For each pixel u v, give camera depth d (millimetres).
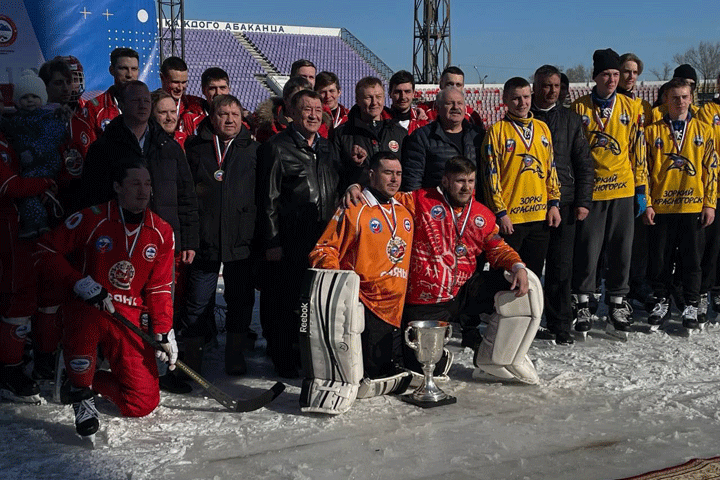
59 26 8859
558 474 3588
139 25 9375
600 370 5367
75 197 4965
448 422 4305
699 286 6480
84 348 4102
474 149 5836
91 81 9141
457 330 6648
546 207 5879
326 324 4422
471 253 5070
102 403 4680
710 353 5859
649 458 3783
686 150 6410
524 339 4910
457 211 5004
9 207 4645
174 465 3682
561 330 6090
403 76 6344
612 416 4414
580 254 6309
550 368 5410
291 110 5387
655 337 6391
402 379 4766
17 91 4883
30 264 4664
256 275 5859
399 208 4875
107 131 4801
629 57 6773
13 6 8570
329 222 4789
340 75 39250
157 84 9672
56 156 4902
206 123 5223
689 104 7152
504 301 4922
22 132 4797
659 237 6531
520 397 4781
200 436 4094
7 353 4621
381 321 4824
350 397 4434
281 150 5188
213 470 3633
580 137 6027
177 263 5430
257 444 3973
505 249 5020
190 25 40625
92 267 4273
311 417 4402
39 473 3580
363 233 4707
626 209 6301
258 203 5262
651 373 5277
